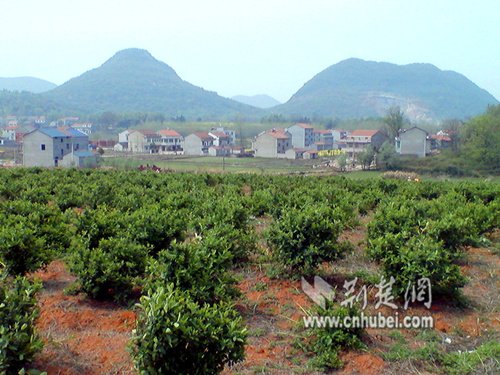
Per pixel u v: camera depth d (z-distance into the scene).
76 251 9.06
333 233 9.95
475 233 12.33
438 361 7.24
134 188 19.64
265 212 16.39
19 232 8.90
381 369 6.88
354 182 24.31
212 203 13.57
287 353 7.21
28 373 5.86
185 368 5.59
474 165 55.81
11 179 22.69
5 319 5.91
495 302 9.73
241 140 107.00
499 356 7.14
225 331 5.71
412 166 57.72
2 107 190.38
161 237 10.21
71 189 18.86
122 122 159.62
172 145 100.44
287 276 10.19
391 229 10.94
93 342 7.18
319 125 140.88
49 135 61.75
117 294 8.71
